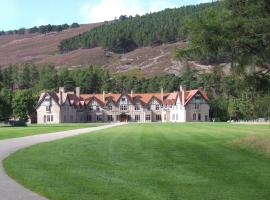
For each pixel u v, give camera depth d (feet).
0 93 381.60
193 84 546.67
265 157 86.17
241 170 68.80
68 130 216.95
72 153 93.97
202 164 76.18
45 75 627.05
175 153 94.38
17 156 87.61
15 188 53.57
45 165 73.82
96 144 118.83
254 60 83.61
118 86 612.29
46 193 50.11
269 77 88.94
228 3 83.76
